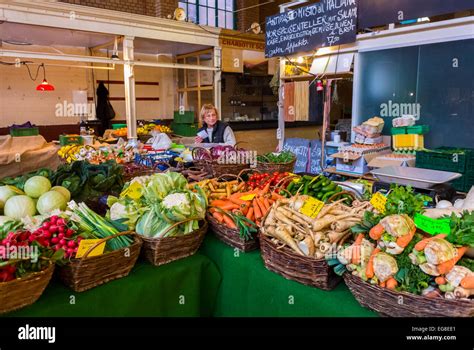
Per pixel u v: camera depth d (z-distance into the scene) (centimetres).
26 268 136
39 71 768
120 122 885
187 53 891
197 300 182
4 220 173
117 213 183
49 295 147
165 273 168
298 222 159
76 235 158
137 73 899
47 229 151
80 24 616
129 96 673
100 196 227
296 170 548
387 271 125
